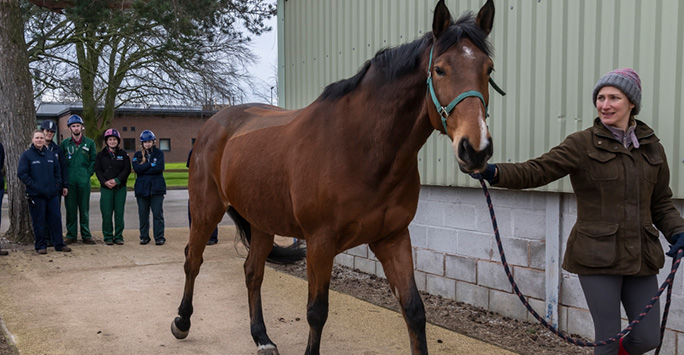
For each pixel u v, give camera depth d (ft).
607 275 7.06
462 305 14.34
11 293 15.21
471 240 14.15
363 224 7.87
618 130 7.09
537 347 10.96
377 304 14.21
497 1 13.24
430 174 15.29
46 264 19.44
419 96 7.32
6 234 24.52
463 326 12.51
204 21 42.16
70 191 23.79
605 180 7.00
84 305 13.98
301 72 21.74
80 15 32.81
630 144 7.13
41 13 44.29
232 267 19.02
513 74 12.89
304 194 8.20
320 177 7.98
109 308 13.73
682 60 9.64
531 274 12.57
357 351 10.73
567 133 11.64
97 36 48.57
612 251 6.91
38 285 16.19
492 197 13.44
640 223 6.97
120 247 23.21
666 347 10.11
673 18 9.72
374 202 7.79
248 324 12.50
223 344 11.18
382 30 16.89
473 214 14.03
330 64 19.71
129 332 11.84
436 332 11.93
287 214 9.12
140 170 23.62
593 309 7.20
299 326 12.34
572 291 11.61
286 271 18.56
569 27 11.50
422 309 7.89
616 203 6.98
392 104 7.52
